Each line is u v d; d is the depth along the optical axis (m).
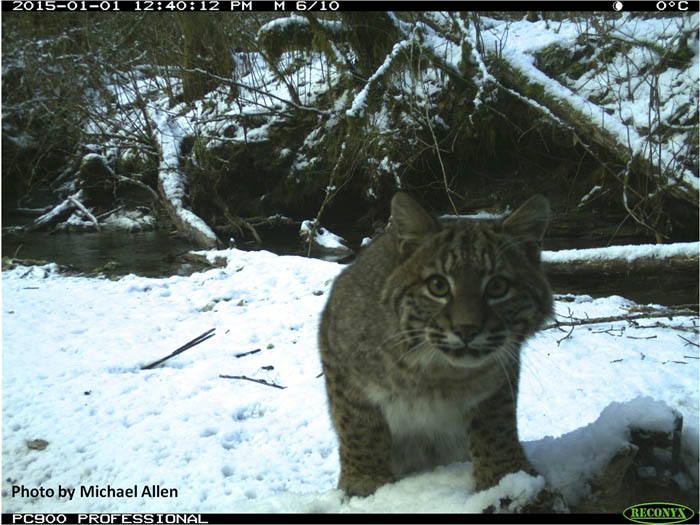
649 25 13.78
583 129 12.04
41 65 17.67
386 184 14.30
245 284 9.42
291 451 4.87
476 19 13.23
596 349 6.45
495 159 14.55
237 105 15.98
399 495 3.61
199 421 5.33
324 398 5.69
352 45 14.27
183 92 17.45
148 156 16.83
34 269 11.09
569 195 13.83
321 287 9.02
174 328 7.75
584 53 14.05
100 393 5.91
